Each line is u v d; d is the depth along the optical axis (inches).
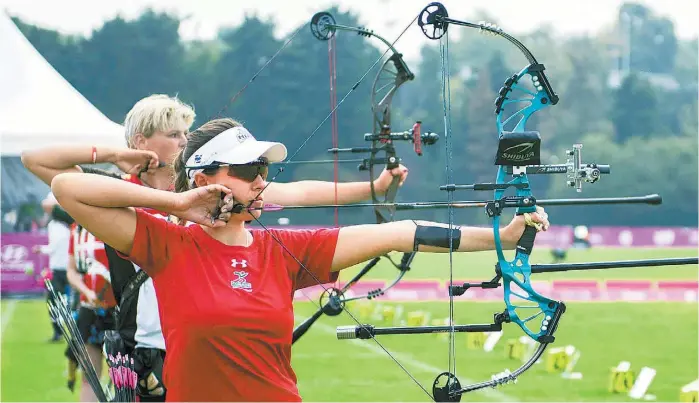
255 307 305.6
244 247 316.5
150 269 311.4
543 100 326.3
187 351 304.2
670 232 3804.1
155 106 441.1
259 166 313.1
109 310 558.9
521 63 4670.3
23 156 422.0
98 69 2837.1
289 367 317.1
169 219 408.2
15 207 1855.3
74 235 577.6
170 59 3090.6
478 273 2321.6
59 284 890.7
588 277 2352.4
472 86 4224.9
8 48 1320.1
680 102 4714.6
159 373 432.1
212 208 310.8
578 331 1214.3
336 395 738.2
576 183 319.3
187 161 320.8
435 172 3489.2
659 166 4202.8
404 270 472.1
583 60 4648.1
